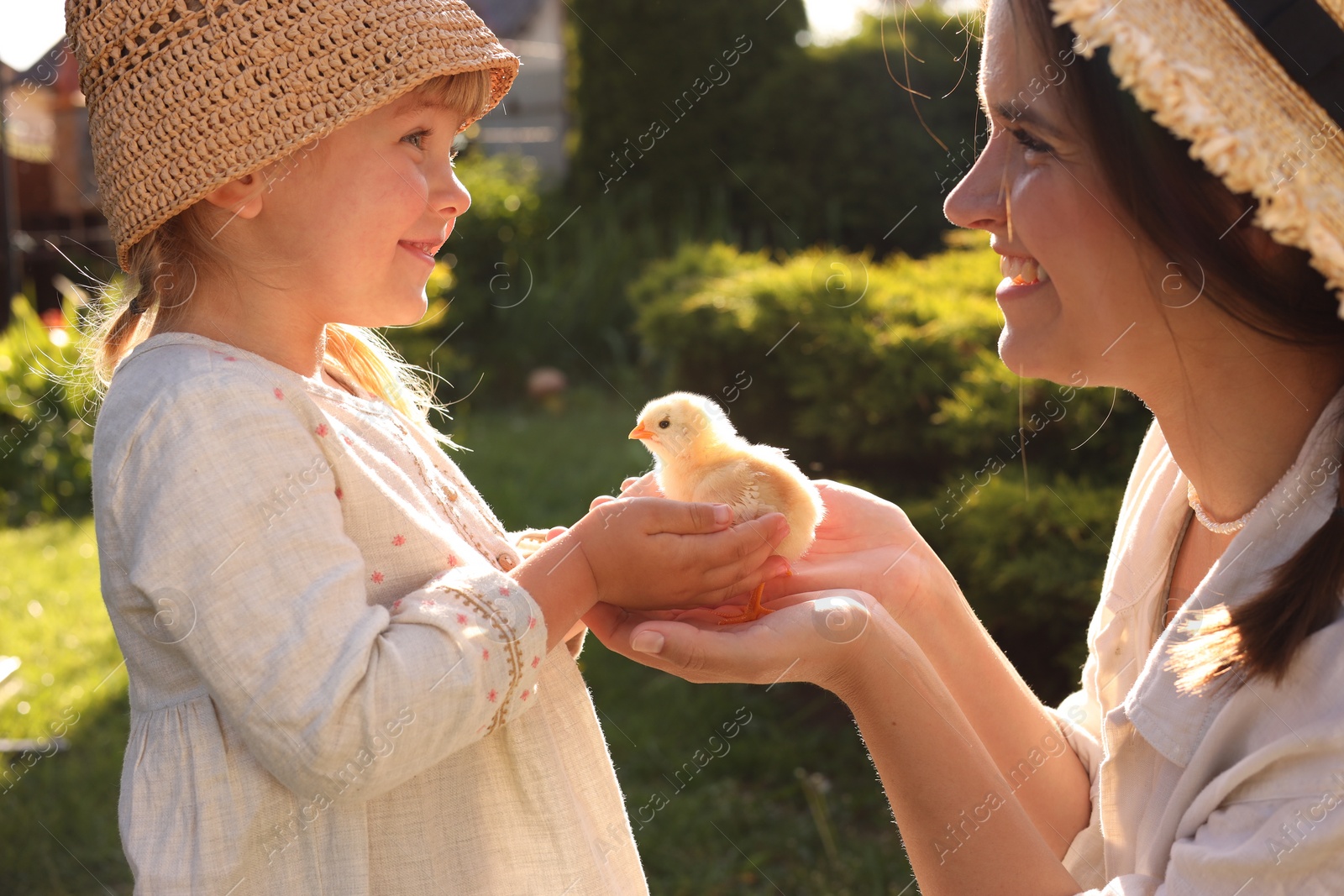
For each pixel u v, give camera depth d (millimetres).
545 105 17562
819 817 4324
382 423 1739
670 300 6762
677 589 1597
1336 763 1156
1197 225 1238
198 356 1511
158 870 1426
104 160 1596
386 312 1690
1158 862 1346
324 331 1850
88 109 1622
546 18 18438
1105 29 1127
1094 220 1346
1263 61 1127
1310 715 1191
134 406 1464
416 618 1426
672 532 1596
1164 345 1376
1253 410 1379
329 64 1523
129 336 1789
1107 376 1446
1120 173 1259
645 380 11484
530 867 1583
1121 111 1242
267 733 1339
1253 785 1225
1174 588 1682
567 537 1618
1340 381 1329
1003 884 1387
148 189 1552
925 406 4988
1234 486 1454
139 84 1535
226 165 1520
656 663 1511
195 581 1369
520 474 8742
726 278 7160
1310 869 1148
